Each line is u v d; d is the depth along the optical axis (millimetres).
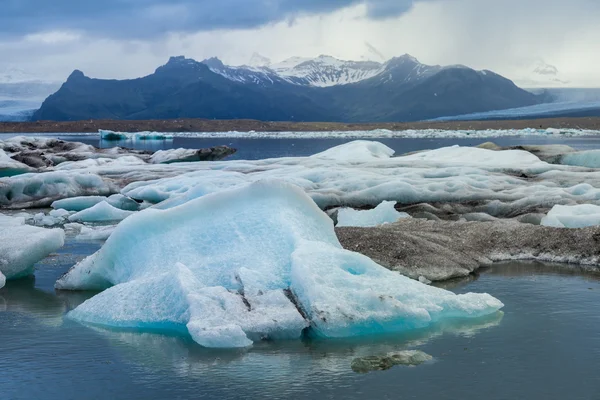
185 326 7840
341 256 8570
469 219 16812
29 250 11195
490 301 8914
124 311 8305
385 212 15562
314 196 17984
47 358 7227
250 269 8352
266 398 6129
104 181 23734
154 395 6223
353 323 7719
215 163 27500
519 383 6488
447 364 6965
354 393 6230
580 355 7266
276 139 89500
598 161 26891
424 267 11023
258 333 7566
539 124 130125
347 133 110062
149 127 133000
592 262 12078
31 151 33281
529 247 12805
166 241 9422
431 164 24109
